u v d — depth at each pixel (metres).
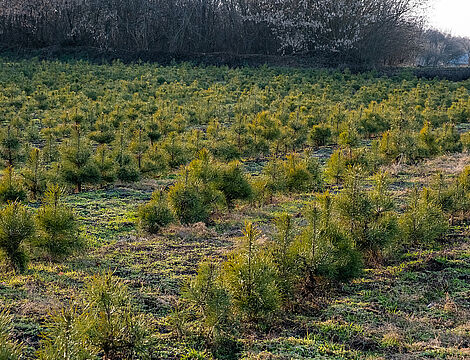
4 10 57.44
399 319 6.71
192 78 42.56
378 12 55.91
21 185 12.01
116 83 37.16
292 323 6.64
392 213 9.21
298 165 13.98
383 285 7.89
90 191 14.20
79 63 47.06
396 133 17.66
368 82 42.47
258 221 11.45
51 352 4.43
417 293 7.54
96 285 5.40
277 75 45.69
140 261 8.65
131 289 7.32
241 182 12.10
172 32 57.34
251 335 6.24
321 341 6.11
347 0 55.59
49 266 8.21
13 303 6.43
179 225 10.84
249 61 53.44
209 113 27.06
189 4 58.44
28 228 7.84
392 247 9.21
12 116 24.91
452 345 6.02
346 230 8.62
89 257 8.70
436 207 9.89
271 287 6.46
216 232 10.65
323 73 46.41
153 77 40.66
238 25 59.38
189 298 6.06
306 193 14.35
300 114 25.81
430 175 15.80
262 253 6.95
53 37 58.38
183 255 9.04
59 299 6.70
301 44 57.53
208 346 5.88
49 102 29.81
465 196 11.27
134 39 57.06
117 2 56.75
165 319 6.42
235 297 6.46
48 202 8.67
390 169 16.47
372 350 5.95
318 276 7.56
